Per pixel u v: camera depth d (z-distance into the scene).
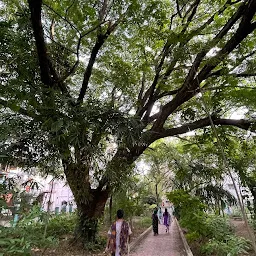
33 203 5.61
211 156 14.06
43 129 6.41
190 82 8.81
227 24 8.27
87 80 9.05
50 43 8.79
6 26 6.26
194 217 9.46
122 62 9.98
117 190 9.02
